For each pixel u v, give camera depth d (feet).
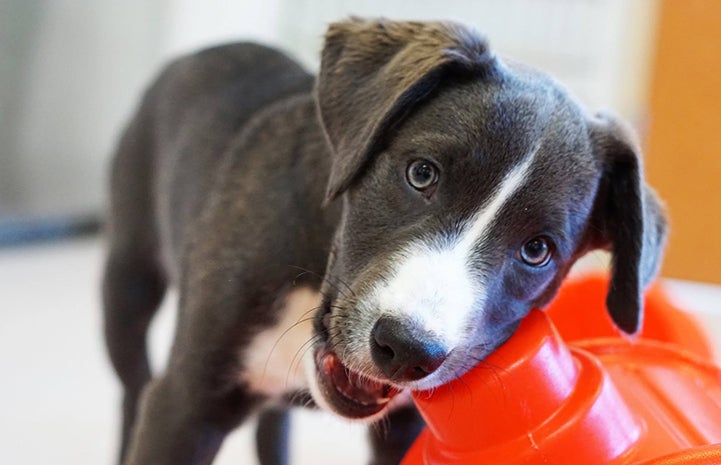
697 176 3.01
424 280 1.38
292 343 1.69
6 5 3.51
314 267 1.66
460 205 1.43
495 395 1.43
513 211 1.44
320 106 1.62
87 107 3.84
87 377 2.75
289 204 1.68
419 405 1.51
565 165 1.48
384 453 1.91
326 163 1.65
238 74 2.06
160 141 2.13
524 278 1.48
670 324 2.09
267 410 2.06
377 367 1.40
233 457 2.50
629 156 1.55
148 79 3.96
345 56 1.61
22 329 2.98
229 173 1.79
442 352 1.35
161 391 1.75
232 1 4.04
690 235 3.04
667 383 1.69
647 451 1.44
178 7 4.00
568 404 1.44
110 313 2.19
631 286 1.58
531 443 1.41
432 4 3.96
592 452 1.41
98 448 2.44
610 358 1.76
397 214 1.46
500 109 1.47
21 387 2.64
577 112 1.55
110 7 3.83
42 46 3.65
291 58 2.13
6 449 2.37
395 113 1.49
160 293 2.23
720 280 3.03
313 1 4.08
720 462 1.28
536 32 3.91
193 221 1.82
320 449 2.61
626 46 3.82
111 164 2.28
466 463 1.44
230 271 1.68
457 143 1.44
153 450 1.73
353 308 1.42
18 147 3.67
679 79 3.00
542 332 1.49
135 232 2.18
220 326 1.68
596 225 1.61
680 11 2.98
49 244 3.77
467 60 1.49
